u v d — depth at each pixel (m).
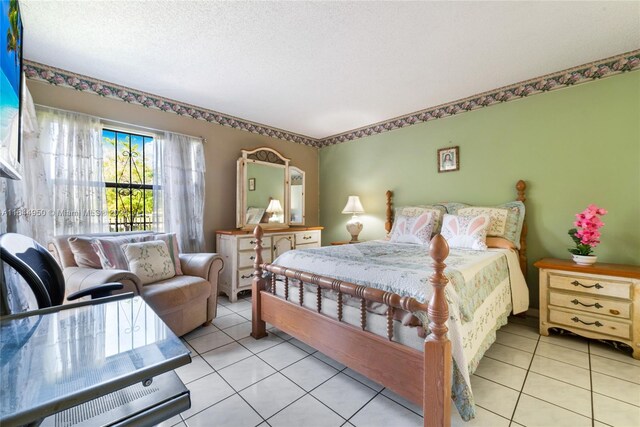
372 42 2.13
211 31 1.99
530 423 1.38
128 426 0.65
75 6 1.73
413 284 1.43
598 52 2.31
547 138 2.72
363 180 4.30
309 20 1.88
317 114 3.74
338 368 1.90
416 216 3.16
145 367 0.70
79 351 0.84
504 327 2.59
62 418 0.81
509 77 2.74
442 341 1.18
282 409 1.49
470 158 3.21
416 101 3.31
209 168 3.59
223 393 1.63
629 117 2.33
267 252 3.65
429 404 1.21
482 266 1.97
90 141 2.62
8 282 1.59
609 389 1.64
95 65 2.46
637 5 1.76
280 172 4.29
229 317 2.84
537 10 1.80
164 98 3.18
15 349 0.86
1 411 0.55
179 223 3.20
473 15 1.84
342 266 1.83
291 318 2.04
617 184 2.39
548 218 2.72
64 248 2.24
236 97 3.17
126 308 1.15
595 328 2.15
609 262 2.41
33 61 2.39
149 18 1.85
